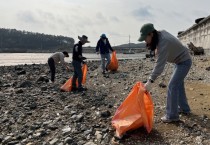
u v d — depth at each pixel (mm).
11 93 5992
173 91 3586
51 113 4422
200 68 8133
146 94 3443
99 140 3326
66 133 3557
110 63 8969
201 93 5094
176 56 3512
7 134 3674
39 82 7508
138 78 7348
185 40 22484
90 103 4922
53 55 7480
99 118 4027
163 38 3354
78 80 6098
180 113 3959
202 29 14719
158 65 3352
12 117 4293
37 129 3789
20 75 9633
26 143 3373
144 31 3336
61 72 10391
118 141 3232
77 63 6059
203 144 3090
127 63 11984
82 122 3916
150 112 3414
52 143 3311
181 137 3273
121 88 6145
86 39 6043
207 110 4082
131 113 3428
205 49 13195
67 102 5090
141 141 3211
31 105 4785
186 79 6641
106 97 5348
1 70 11883
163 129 3484
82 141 3314
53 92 6047
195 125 3551
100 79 7562
